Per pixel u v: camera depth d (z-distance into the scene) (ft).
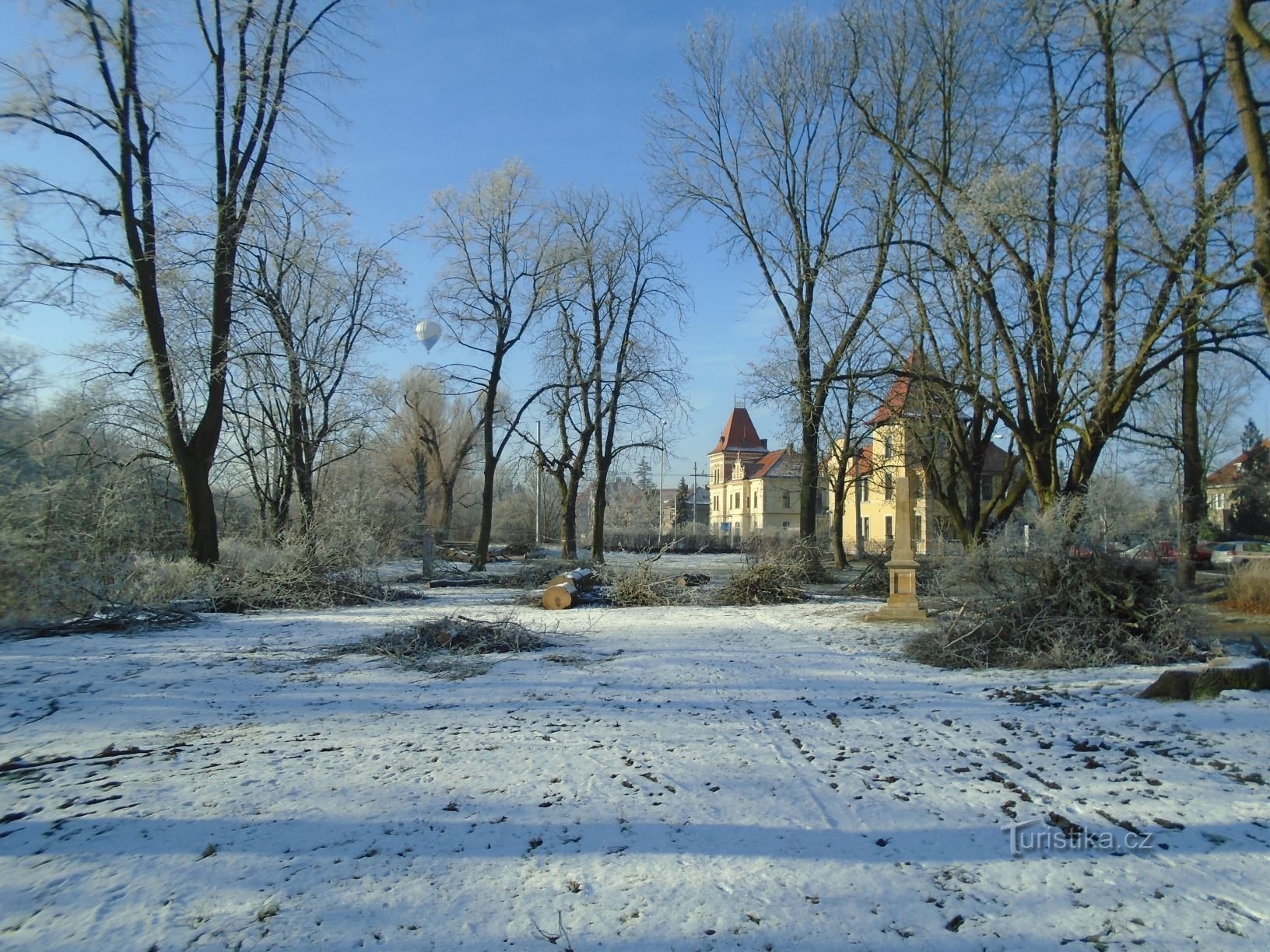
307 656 36.01
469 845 14.49
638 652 37.29
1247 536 138.10
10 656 36.32
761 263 82.79
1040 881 13.21
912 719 23.85
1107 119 48.24
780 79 79.61
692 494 346.95
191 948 11.10
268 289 77.61
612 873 13.39
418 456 145.07
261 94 64.39
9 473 53.11
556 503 222.07
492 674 31.53
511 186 93.66
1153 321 47.67
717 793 17.35
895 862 13.94
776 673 31.63
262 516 92.02
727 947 11.20
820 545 102.99
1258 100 37.11
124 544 60.29
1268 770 18.28
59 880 13.10
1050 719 23.53
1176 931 11.63
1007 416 54.29
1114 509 44.32
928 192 55.98
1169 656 32.50
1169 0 43.68
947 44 60.64
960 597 37.65
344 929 11.60
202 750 20.65
